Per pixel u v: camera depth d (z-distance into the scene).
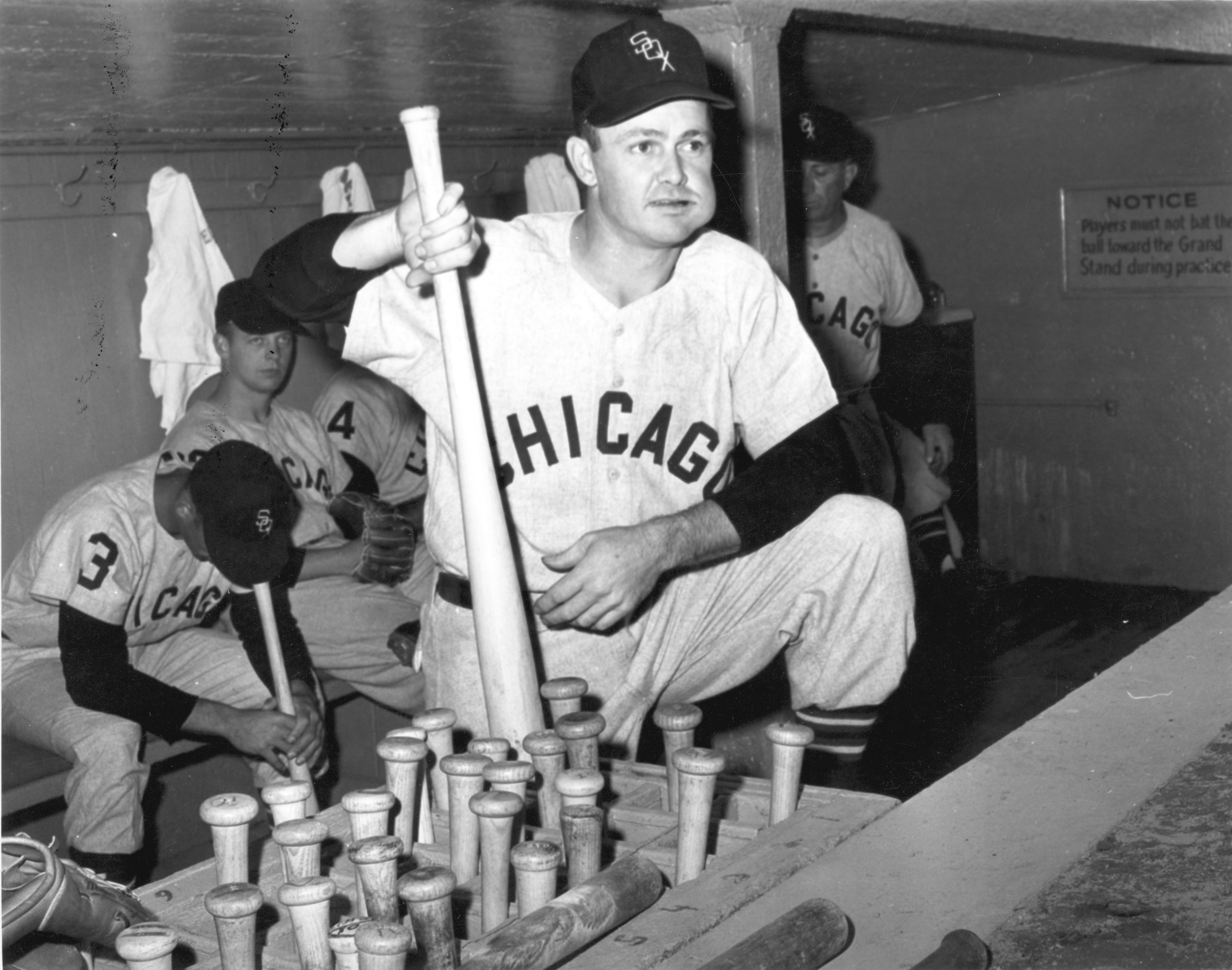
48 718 2.85
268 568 2.47
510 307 2.04
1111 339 5.62
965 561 5.67
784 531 2.09
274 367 3.56
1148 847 1.53
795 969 1.25
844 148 4.40
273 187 4.00
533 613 2.17
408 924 1.40
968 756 3.64
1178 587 5.62
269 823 3.08
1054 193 5.63
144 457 3.57
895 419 5.07
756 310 2.13
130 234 3.69
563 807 1.48
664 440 2.11
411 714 3.55
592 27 2.94
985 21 3.31
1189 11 4.27
